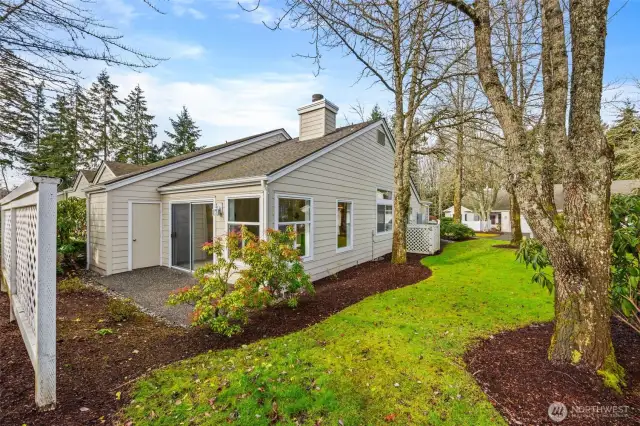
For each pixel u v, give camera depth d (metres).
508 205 27.25
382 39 6.54
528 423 2.21
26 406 2.37
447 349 3.47
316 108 9.81
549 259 3.01
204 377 2.92
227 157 10.67
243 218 6.78
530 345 3.35
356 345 3.63
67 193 19.36
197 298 4.13
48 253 2.35
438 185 29.17
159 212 8.94
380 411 2.42
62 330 4.00
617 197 3.38
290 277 4.90
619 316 3.31
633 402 2.38
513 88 9.12
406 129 8.95
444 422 2.28
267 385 2.75
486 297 5.54
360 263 9.70
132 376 2.95
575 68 2.68
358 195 9.65
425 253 11.39
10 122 6.87
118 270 8.02
